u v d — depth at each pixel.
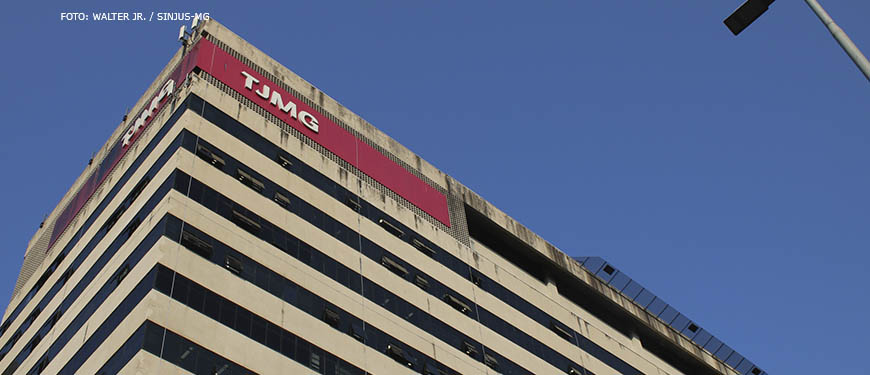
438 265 61.91
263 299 47.59
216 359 42.91
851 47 19.73
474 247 67.56
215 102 56.66
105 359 42.81
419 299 57.44
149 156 55.06
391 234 60.41
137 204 51.81
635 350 74.06
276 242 51.41
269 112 59.84
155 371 40.12
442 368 54.31
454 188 71.19
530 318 65.62
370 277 55.41
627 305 76.81
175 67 61.31
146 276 44.66
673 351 79.44
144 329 41.41
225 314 45.12
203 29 60.91
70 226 61.31
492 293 64.38
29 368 51.16
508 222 73.00
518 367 60.16
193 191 49.72
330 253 54.19
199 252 46.84
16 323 58.81
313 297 50.44
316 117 63.28
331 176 59.91
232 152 54.28
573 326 69.19
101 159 63.72
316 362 47.19
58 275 57.38
